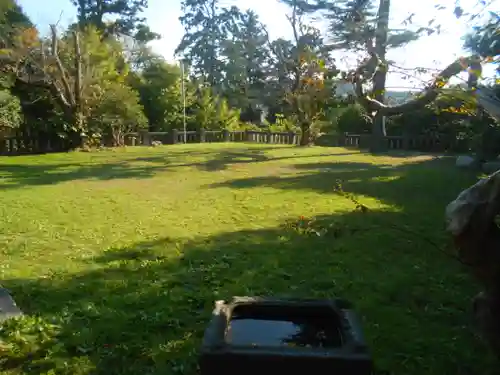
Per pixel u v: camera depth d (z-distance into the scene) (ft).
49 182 37.96
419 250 18.10
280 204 28.02
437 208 26.16
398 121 75.82
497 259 8.09
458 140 65.92
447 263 16.58
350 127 83.97
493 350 8.66
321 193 31.86
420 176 40.01
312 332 8.31
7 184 36.70
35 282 14.84
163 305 12.92
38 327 11.41
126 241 19.88
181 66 99.91
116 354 10.27
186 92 101.50
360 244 18.94
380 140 69.92
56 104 72.13
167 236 20.58
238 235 20.77
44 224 23.16
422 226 21.90
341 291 14.10
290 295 13.74
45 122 70.33
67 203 28.84
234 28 155.33
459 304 13.12
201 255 17.71
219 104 106.42
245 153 66.85
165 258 17.35
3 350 10.28
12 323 11.57
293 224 18.76
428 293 13.94
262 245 19.03
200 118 97.76
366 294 13.84
